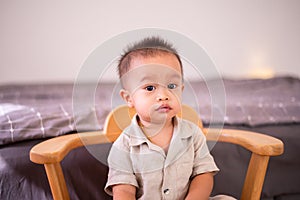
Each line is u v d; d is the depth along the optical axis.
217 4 2.62
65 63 2.47
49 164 0.65
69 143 0.70
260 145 0.69
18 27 2.35
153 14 2.55
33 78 2.43
